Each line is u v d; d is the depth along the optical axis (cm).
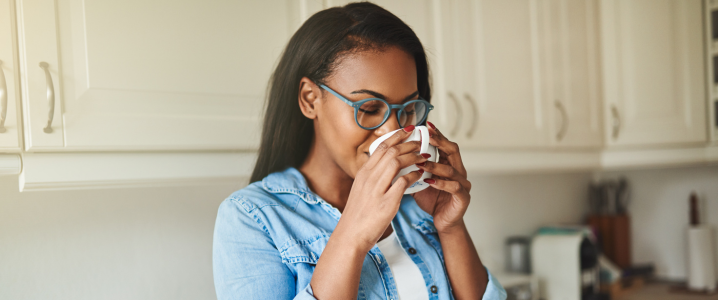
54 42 84
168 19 96
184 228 132
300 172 86
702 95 180
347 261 62
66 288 115
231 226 72
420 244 85
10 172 83
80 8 87
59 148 85
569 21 181
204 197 136
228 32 103
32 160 84
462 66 145
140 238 125
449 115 141
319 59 76
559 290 192
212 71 101
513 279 185
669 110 184
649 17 187
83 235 117
